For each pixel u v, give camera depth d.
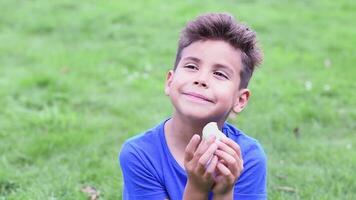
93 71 3.45
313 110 2.85
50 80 3.21
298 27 4.56
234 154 1.28
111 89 3.20
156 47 3.98
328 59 3.83
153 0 5.20
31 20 4.57
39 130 2.57
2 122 2.64
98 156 2.31
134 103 2.97
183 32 1.42
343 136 2.64
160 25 4.51
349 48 4.08
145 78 3.39
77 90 3.14
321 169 2.24
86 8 4.92
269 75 3.47
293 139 2.52
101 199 1.99
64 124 2.61
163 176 1.42
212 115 1.36
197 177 1.30
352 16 4.97
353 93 3.19
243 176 1.45
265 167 1.48
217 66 1.37
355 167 2.26
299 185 2.11
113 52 3.87
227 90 1.37
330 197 2.03
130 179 1.45
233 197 1.44
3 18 4.64
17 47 3.94
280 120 2.71
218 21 1.38
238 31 1.39
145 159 1.43
